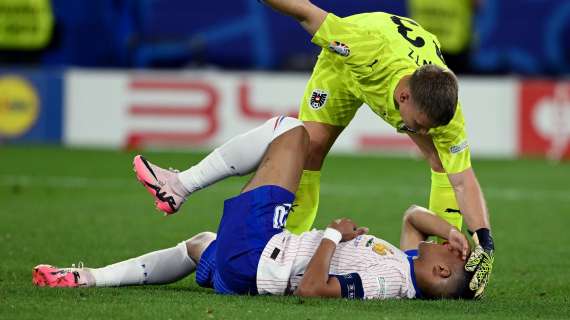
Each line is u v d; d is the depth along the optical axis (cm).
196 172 1830
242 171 1817
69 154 4644
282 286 1700
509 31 5759
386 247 1750
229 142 1816
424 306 1667
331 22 1831
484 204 1808
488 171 4434
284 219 1725
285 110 4859
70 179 3862
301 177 1911
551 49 5738
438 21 5400
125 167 4244
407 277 1730
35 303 1612
